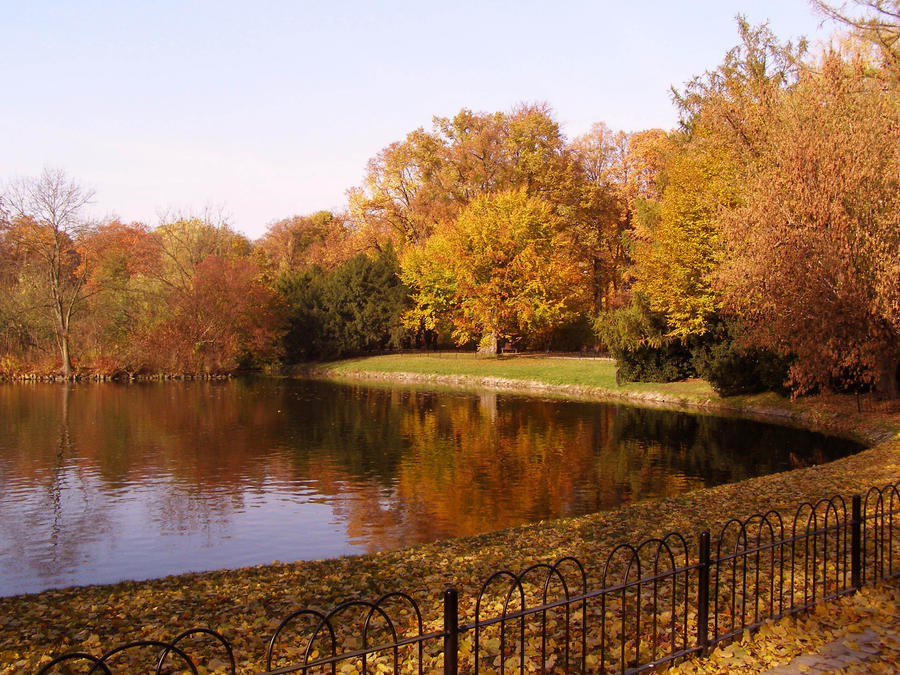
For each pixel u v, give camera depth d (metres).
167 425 28.53
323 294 66.62
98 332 52.66
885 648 5.74
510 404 35.88
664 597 7.21
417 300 61.06
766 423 27.34
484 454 21.75
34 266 52.97
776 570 8.09
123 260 60.44
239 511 15.23
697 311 34.25
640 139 58.84
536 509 15.04
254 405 35.78
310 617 7.24
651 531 10.67
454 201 60.59
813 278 21.52
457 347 70.12
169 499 16.36
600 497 15.99
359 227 73.88
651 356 40.34
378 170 65.62
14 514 15.11
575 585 7.88
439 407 34.72
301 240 91.19
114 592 8.77
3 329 51.47
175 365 53.16
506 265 53.31
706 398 34.34
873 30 22.47
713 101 31.36
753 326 26.61
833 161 21.22
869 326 21.28
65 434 26.23
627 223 60.03
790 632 5.97
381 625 6.86
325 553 12.24
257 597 8.16
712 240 32.34
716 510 11.93
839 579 7.64
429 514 14.78
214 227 63.75
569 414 31.38
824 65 22.52
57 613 7.86
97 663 3.30
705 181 33.22
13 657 6.41
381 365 58.25
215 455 21.98
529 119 56.00
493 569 8.89
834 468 15.50
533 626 6.40
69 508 15.62
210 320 55.44
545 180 55.97
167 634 6.87
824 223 21.44
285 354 65.06
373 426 28.16
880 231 20.84
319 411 33.19
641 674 5.21
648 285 36.03
